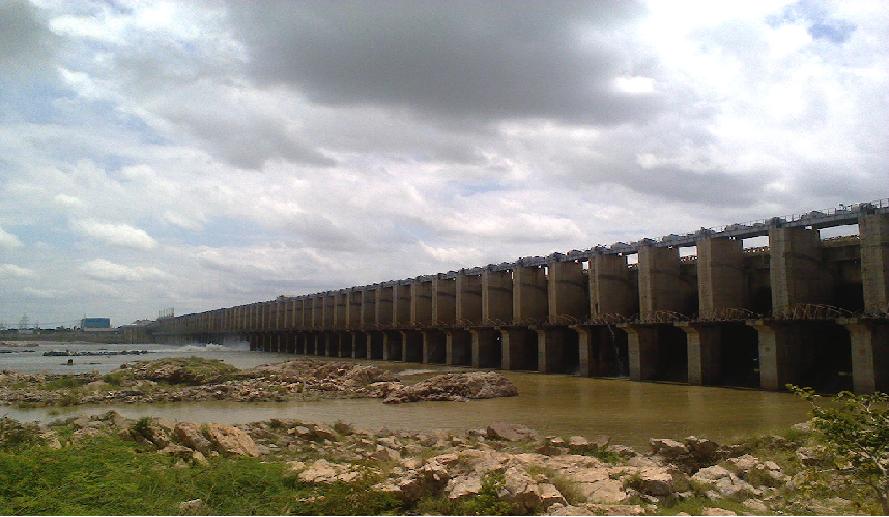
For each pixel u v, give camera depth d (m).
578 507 14.49
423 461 19.39
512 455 20.42
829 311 53.44
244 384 54.06
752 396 49.12
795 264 54.84
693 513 15.05
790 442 22.92
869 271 48.47
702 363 60.12
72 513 13.88
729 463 20.45
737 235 60.03
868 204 49.25
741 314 60.53
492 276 91.19
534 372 79.69
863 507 13.98
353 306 129.12
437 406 44.38
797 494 16.73
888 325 48.19
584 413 39.62
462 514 14.59
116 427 27.36
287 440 26.61
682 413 39.00
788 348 54.06
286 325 162.88
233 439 23.95
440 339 103.50
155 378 58.25
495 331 90.81
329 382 57.09
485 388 50.47
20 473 15.93
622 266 75.06
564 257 80.00
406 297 114.12
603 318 71.44
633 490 16.80
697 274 64.81
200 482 17.03
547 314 87.62
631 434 30.70
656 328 67.75
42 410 41.66
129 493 15.55
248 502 15.77
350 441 27.14
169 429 25.19
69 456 18.19
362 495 15.61
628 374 73.69
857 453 13.77
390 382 54.94
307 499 15.87
